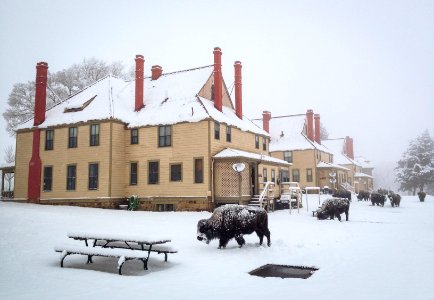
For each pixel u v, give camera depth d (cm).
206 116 2798
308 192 5159
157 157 2955
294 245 1312
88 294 713
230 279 841
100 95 3288
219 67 3203
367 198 4634
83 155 3038
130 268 962
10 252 1136
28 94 5194
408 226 1991
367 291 736
